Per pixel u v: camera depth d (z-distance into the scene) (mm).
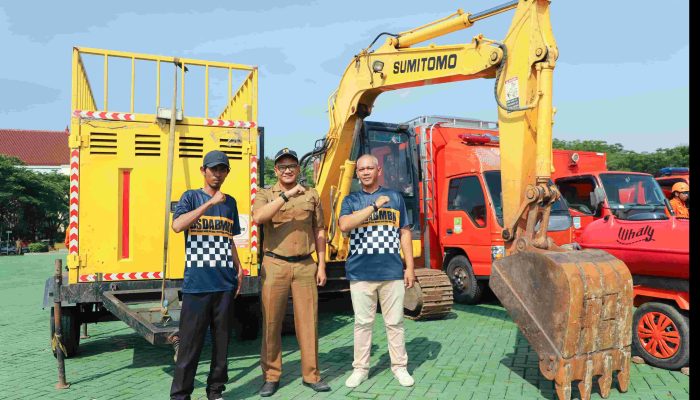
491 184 8977
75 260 5527
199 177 5969
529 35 4926
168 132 5922
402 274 4793
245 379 4969
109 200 5668
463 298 9305
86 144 5625
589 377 4137
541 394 4391
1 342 6859
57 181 51812
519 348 5988
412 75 6359
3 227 44875
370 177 4816
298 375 5059
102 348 6477
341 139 7344
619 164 61938
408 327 7254
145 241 5770
